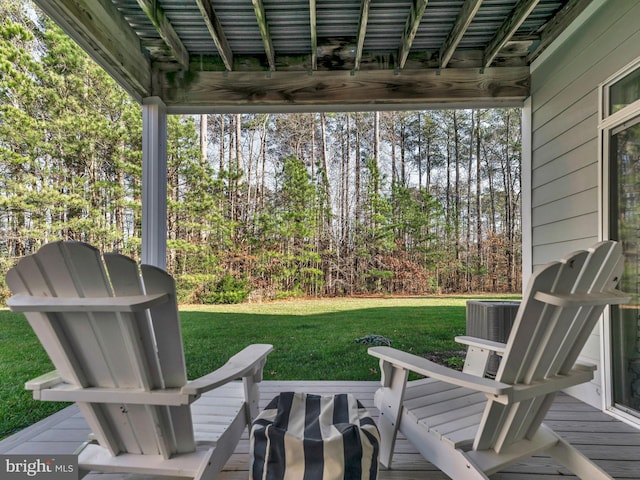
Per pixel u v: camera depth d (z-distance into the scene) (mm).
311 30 2404
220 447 1249
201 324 5324
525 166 2998
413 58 2971
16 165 5121
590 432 1840
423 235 7020
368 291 6891
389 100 2967
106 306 881
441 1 2352
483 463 1146
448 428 1246
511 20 2441
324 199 7035
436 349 4328
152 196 2871
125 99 6242
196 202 6758
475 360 1653
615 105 2104
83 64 5793
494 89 2961
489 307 2555
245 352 1453
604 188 2148
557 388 1140
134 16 2479
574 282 1021
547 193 2730
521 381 1108
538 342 1056
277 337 4770
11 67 5152
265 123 7340
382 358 1436
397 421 1432
